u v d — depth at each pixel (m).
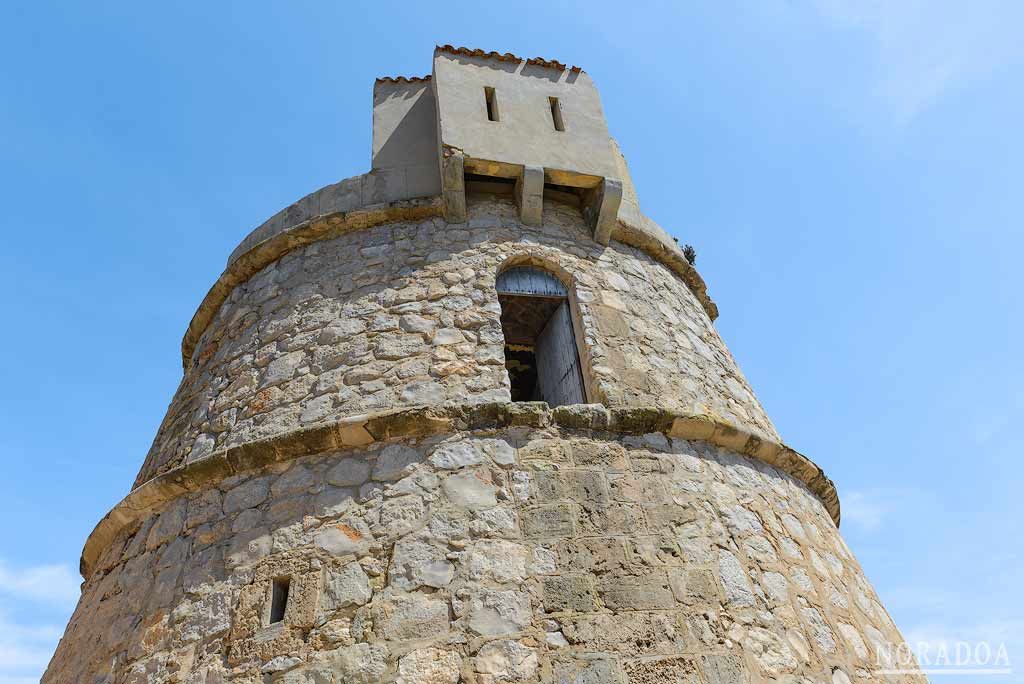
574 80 9.52
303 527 5.57
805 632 5.73
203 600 5.41
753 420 8.00
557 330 7.93
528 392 11.25
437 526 5.39
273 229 8.90
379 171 8.77
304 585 5.21
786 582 6.01
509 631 4.85
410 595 5.04
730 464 6.73
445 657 4.73
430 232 7.99
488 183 8.58
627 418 6.25
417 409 5.99
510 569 5.16
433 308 7.13
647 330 7.72
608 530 5.51
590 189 8.66
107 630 5.84
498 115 8.66
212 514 6.02
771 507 6.70
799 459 7.51
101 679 5.45
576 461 5.90
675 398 7.14
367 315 7.18
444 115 8.41
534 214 8.22
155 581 5.83
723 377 8.26
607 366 6.93
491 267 7.57
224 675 4.91
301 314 7.52
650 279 8.63
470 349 6.74
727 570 5.63
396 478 5.71
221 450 6.30
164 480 6.40
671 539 5.61
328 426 5.98
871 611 7.00
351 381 6.59
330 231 8.34
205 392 7.51
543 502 5.58
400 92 9.77
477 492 5.59
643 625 5.03
